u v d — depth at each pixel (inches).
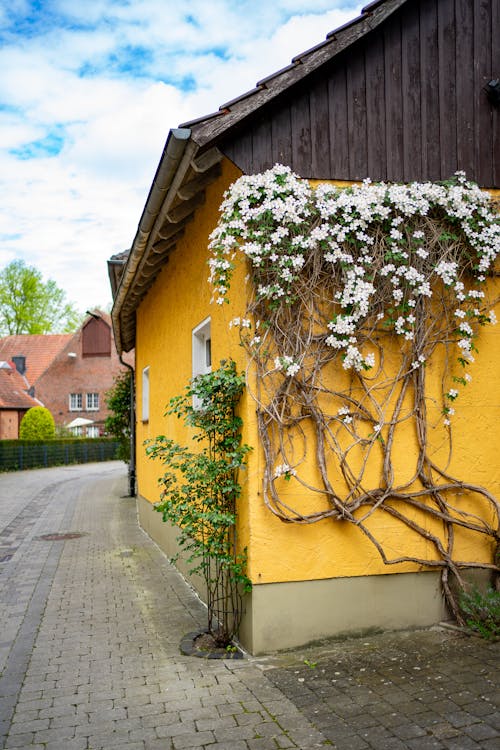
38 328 1935.3
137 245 260.7
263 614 185.5
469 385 207.6
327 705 150.2
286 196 184.2
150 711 151.8
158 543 372.8
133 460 677.3
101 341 1652.3
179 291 286.8
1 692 166.6
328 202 184.5
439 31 208.7
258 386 187.8
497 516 207.2
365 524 195.8
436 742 131.4
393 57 203.9
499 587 205.3
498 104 212.2
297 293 188.4
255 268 188.7
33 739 140.3
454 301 203.3
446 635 192.7
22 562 346.3
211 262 188.2
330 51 192.1
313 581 190.2
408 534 199.6
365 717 143.6
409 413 200.5
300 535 189.3
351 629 193.2
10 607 251.9
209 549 194.5
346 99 199.3
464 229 196.9
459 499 205.2
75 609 245.0
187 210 233.0
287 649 186.9
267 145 191.3
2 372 1475.1
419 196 191.8
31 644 204.8
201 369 255.6
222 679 168.6
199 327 244.8
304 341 189.8
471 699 149.2
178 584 279.4
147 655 190.7
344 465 192.5
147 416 425.1
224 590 207.0
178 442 294.8
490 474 207.6
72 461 1315.2
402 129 203.0
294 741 135.0
